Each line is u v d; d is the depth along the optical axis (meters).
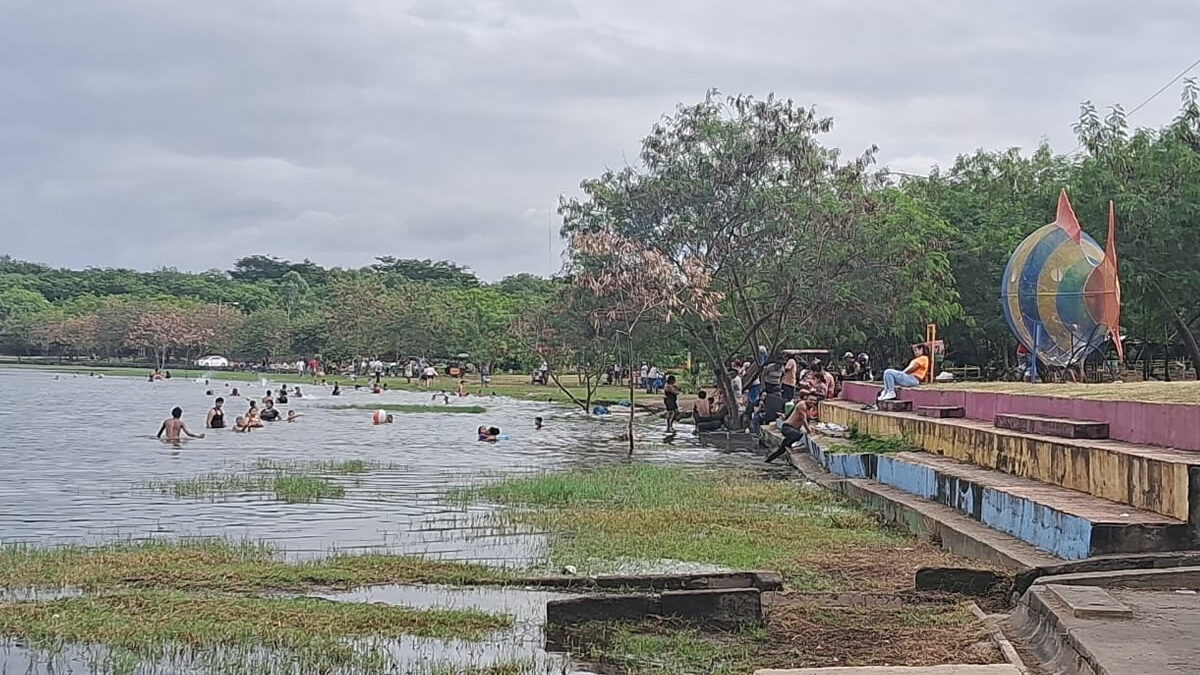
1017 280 22.94
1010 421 17.39
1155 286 31.27
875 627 9.66
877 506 17.72
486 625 10.18
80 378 85.69
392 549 14.16
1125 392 16.83
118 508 18.06
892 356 50.31
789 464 26.30
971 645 8.85
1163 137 32.22
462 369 81.06
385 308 84.44
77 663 9.01
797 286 36.72
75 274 125.38
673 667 8.77
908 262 36.72
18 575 12.18
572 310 40.00
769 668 8.32
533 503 18.55
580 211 39.38
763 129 37.28
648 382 63.66
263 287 128.38
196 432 36.41
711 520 16.56
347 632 9.89
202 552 13.59
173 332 98.38
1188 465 11.21
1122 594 8.98
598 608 9.97
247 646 9.45
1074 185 32.94
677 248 37.34
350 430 38.09
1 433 35.22
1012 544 12.89
